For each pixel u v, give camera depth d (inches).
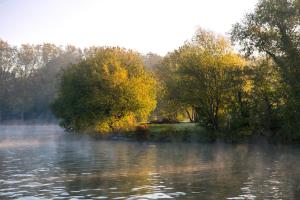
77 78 3607.3
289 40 2357.3
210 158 1782.7
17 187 1106.7
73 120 3705.7
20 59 7731.3
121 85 3403.1
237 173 1322.6
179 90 2859.3
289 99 2293.3
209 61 2773.1
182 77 2874.0
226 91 2672.2
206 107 2802.7
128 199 934.4
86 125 3565.5
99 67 3518.7
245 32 2502.5
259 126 2532.0
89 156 1940.2
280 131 2420.0
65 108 3777.1
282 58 2373.3
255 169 1416.1
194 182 1152.8
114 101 3385.8
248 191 1015.6
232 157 1815.9
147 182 1160.8
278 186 1080.8
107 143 2839.6
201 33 2903.5
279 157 1792.6
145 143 2765.7
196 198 939.3
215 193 994.7
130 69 3622.0
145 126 3309.5
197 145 2518.5
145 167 1493.6
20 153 2150.6
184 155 1924.2
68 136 3666.3
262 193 991.0
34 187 1104.2
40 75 7564.0
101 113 3427.7
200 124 2815.0
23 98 7317.9
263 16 2417.6
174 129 2945.4
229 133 2645.2
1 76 7495.1
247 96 2593.5
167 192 1010.1
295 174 1290.6
